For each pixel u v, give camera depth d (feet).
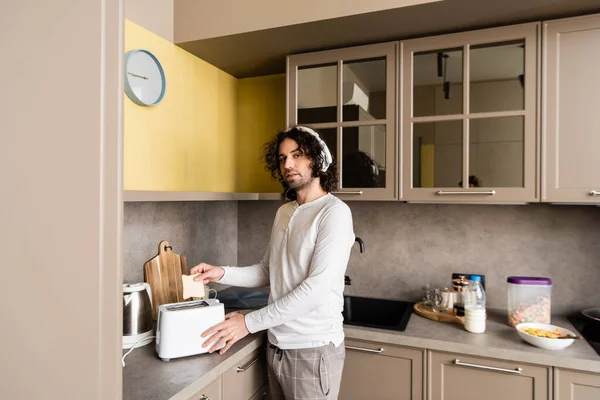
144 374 4.10
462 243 6.84
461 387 5.14
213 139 7.15
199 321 4.57
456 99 5.70
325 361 4.74
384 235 7.32
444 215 6.94
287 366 4.81
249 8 5.81
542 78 5.27
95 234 2.03
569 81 5.16
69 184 2.07
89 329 2.05
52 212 2.10
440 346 5.14
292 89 6.61
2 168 2.16
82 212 2.05
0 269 2.18
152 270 5.98
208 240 7.52
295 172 5.09
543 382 4.77
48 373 2.12
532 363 4.78
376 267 7.38
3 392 2.19
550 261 6.36
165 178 5.93
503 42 5.49
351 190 6.20
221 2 5.96
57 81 2.08
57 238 2.09
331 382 4.80
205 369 4.23
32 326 2.14
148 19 5.67
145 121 5.54
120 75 2.00
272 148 5.79
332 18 5.39
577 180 5.13
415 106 5.90
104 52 2.01
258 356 5.39
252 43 6.20
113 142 2.00
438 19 5.42
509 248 6.57
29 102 2.12
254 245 8.30
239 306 6.61
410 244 7.16
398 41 5.95
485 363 5.00
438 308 6.30
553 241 6.33
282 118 7.64
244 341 5.07
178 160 6.21
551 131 5.23
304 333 4.75
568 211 6.25
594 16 5.04
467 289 5.92
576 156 5.14
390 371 5.48
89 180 2.04
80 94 2.04
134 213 5.84
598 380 4.55
